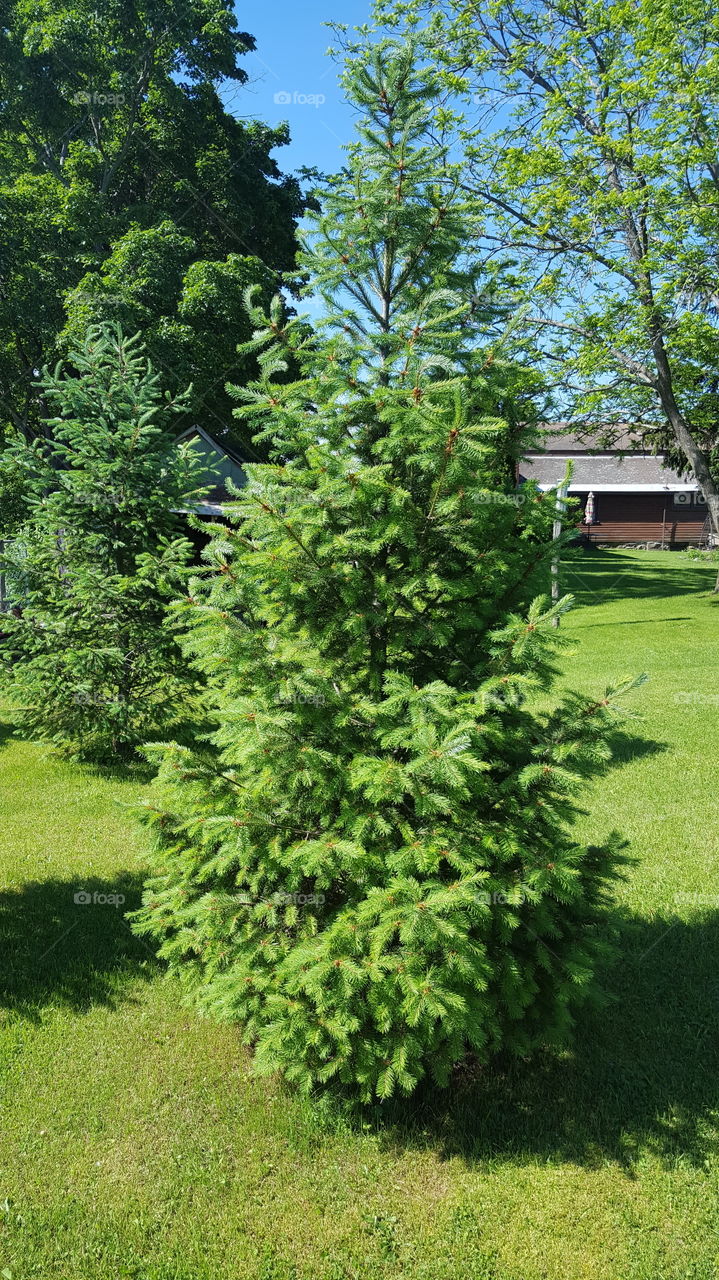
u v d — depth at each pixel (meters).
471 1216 3.40
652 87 13.87
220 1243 3.29
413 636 3.74
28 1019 4.73
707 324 15.05
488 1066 4.27
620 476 42.19
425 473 3.70
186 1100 4.07
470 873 3.38
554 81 16.42
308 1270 3.18
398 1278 3.14
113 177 25.14
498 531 3.79
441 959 3.51
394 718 3.63
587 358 16.08
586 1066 4.28
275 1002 3.65
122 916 5.94
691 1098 4.06
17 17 21.98
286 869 3.87
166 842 4.40
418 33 3.92
